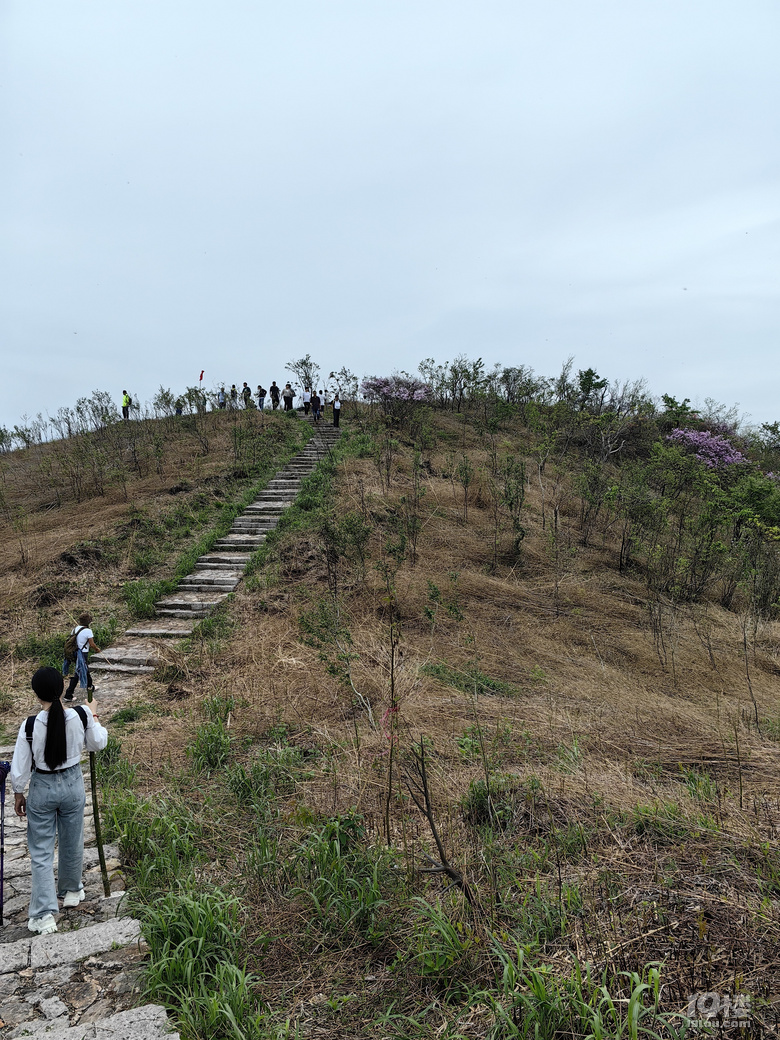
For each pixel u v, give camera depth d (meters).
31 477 18.89
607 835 4.48
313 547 13.07
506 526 13.91
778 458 23.23
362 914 3.74
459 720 6.99
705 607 11.42
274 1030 2.95
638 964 3.05
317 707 7.54
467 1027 2.88
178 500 16.22
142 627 10.91
